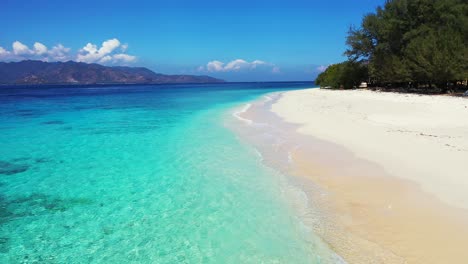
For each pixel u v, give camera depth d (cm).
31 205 779
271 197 780
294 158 1070
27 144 1402
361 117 1750
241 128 1683
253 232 629
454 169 838
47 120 2172
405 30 3853
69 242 616
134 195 825
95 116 2373
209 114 2359
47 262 556
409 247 534
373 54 4406
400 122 1520
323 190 793
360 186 792
